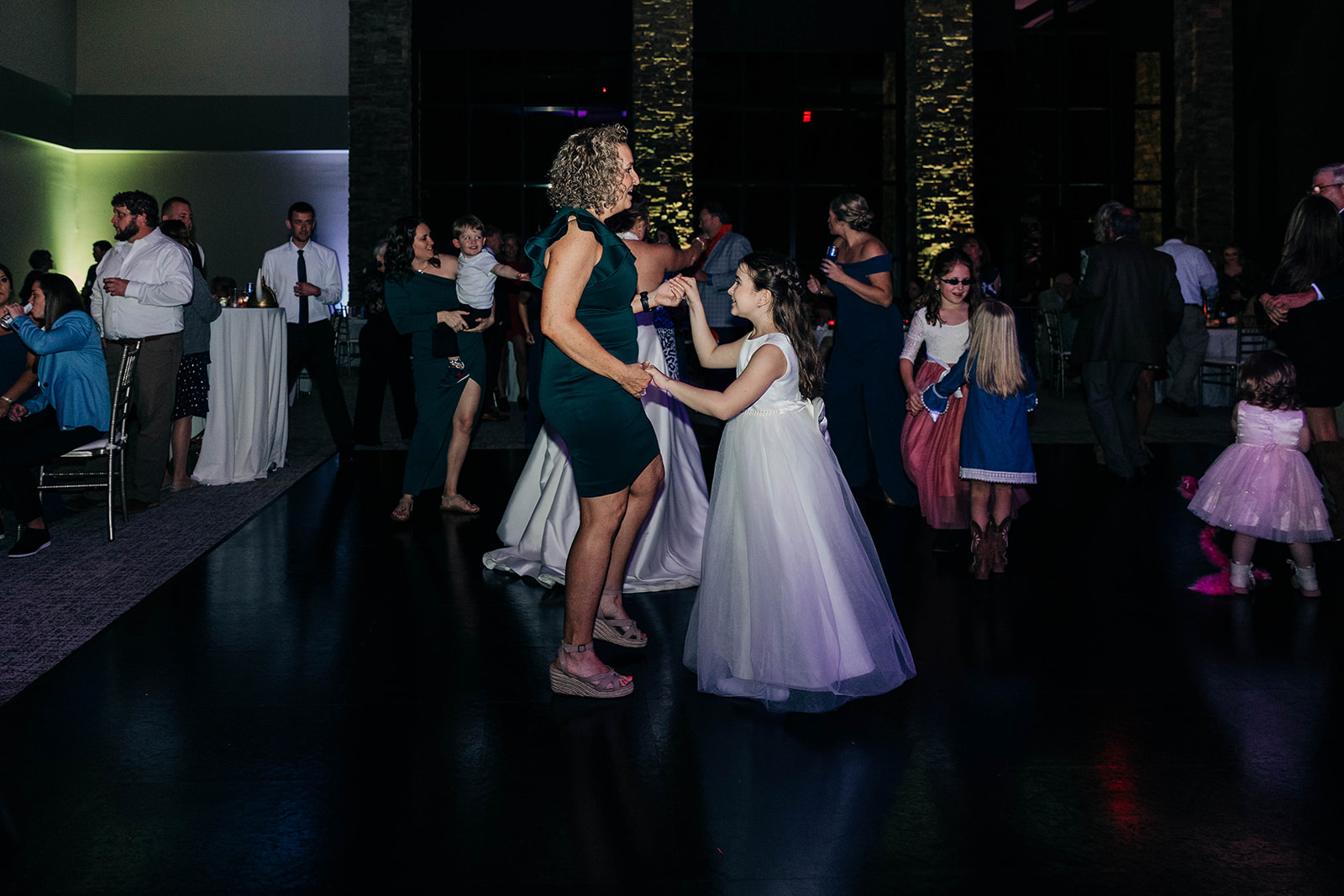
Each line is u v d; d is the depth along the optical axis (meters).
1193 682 3.47
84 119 16.86
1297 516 4.29
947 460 5.20
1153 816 2.56
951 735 3.05
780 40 15.51
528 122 15.98
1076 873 2.31
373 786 2.73
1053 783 2.74
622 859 2.37
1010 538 5.53
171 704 3.27
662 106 14.74
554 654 3.75
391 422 10.31
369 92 14.94
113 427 5.40
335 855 2.39
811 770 2.82
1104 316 6.91
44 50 15.99
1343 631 3.99
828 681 3.17
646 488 3.62
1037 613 4.25
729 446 3.36
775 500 3.26
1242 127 15.17
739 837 2.47
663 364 4.69
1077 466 7.68
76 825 2.52
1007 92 16.39
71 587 4.57
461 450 6.13
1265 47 14.58
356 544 5.37
